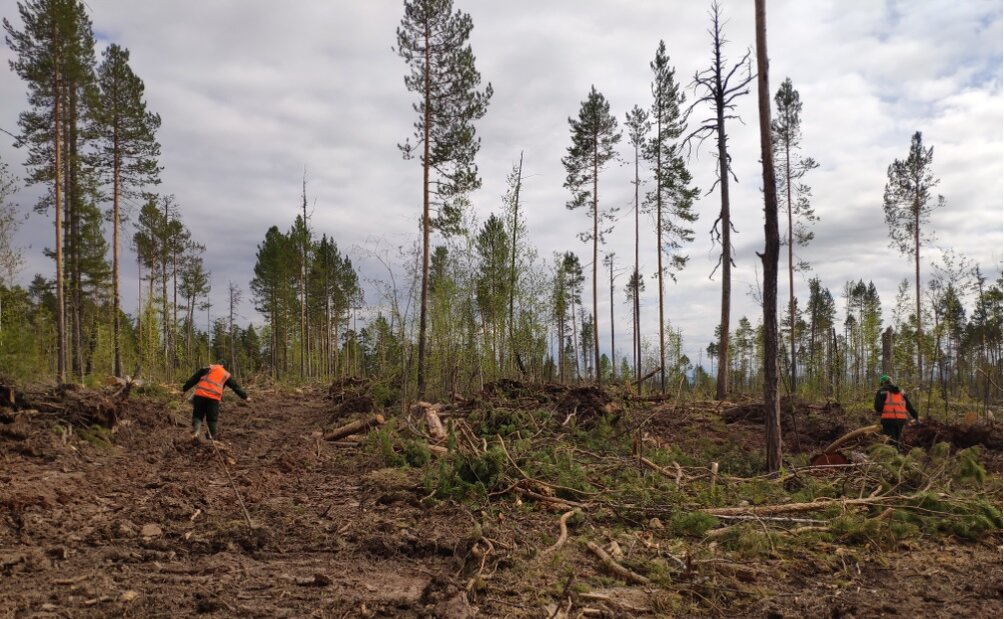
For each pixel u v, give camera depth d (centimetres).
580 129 2828
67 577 448
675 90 2698
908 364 1997
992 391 1941
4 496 623
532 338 1903
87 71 2469
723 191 2055
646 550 557
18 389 1116
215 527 591
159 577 461
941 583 494
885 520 636
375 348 1683
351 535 584
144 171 2686
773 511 677
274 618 395
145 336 2312
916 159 3269
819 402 1933
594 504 703
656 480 818
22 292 1789
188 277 4569
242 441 1240
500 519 636
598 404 1348
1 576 443
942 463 820
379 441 1045
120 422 1133
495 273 1903
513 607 425
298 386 2670
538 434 1123
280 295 4372
